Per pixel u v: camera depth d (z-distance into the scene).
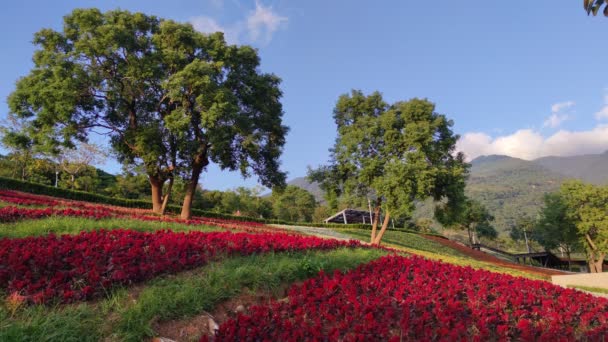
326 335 4.65
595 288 11.55
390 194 20.91
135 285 5.70
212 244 7.82
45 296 4.79
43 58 18.11
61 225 9.14
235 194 49.84
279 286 6.45
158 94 20.77
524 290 7.17
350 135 23.89
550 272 28.03
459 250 36.75
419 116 22.89
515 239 66.44
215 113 17.17
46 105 17.48
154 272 5.98
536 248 77.31
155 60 19.19
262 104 20.97
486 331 4.89
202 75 17.81
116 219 11.47
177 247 7.13
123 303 5.08
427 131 21.66
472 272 8.26
